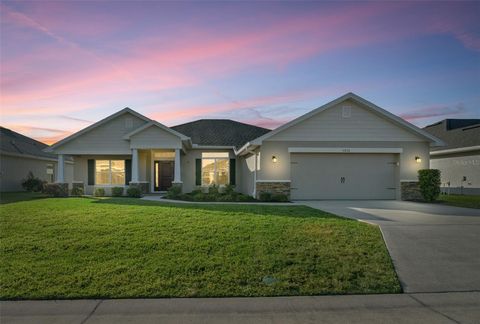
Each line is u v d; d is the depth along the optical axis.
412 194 15.76
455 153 21.70
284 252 6.22
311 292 4.93
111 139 19.98
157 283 5.02
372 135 15.94
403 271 5.71
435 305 4.55
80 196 18.95
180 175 20.48
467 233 7.68
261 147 15.59
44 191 19.16
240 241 6.77
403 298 4.80
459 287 5.20
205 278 5.22
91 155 21.02
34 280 5.07
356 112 15.95
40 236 7.11
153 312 4.25
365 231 7.61
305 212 10.15
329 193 15.88
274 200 14.81
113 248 6.36
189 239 6.87
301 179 15.84
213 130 23.00
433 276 5.55
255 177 16.38
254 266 5.62
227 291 4.88
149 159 20.98
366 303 4.61
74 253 6.13
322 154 15.95
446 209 11.80
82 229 7.64
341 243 6.75
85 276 5.20
